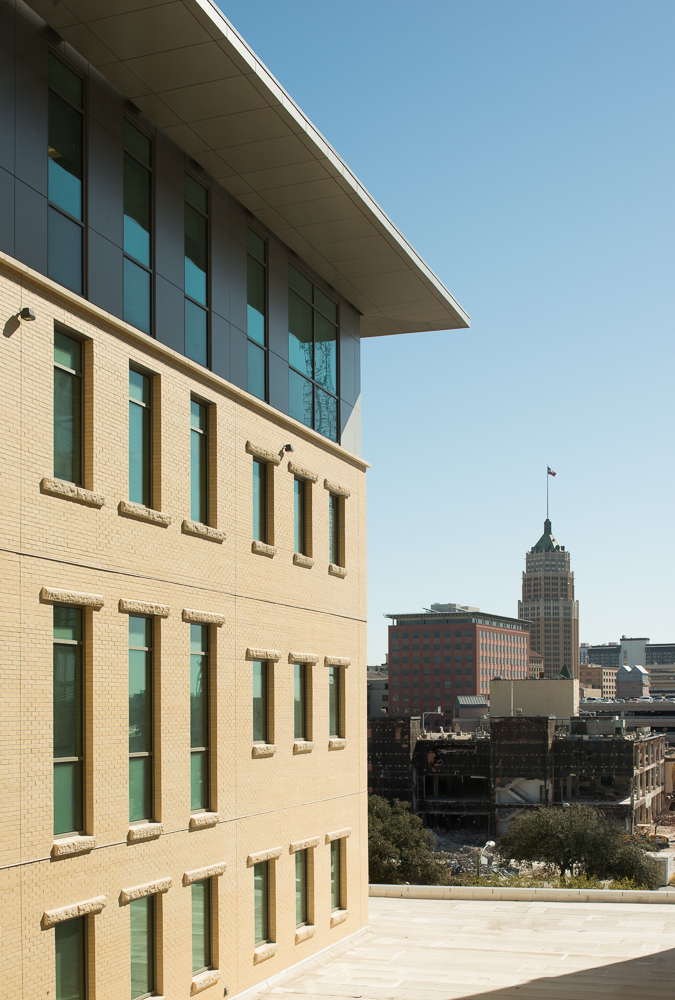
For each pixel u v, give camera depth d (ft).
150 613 57.16
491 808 387.34
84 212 54.29
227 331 69.31
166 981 57.00
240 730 67.77
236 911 65.77
